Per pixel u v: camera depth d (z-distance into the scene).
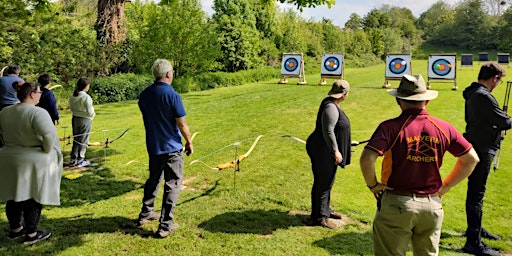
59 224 3.85
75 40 15.33
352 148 7.43
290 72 20.73
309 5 7.73
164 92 3.54
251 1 30.39
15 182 3.21
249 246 3.48
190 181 5.39
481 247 3.46
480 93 3.36
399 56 17.38
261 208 4.41
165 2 8.46
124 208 4.34
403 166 2.32
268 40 30.88
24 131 3.23
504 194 5.03
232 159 6.57
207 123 9.98
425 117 2.36
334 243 3.57
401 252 2.36
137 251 3.36
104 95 15.12
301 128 9.10
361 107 12.18
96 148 7.30
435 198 2.33
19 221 3.48
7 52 12.67
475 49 66.44
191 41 19.06
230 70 25.48
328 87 18.41
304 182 5.35
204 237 3.65
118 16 16.97
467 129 3.55
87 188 5.03
